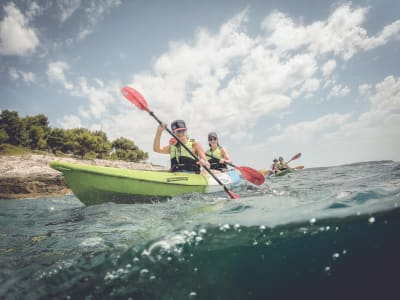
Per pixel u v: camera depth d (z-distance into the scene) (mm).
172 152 5004
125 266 1637
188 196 4414
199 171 5105
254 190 4637
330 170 9375
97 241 2240
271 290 1447
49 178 10133
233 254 1716
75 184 3857
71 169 3760
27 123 28359
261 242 1789
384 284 1499
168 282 1490
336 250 1735
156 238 1843
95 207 4051
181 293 1428
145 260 1653
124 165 19422
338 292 1453
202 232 1833
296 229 1821
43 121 30688
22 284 1563
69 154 28391
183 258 1662
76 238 2420
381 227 1871
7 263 1882
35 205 6059
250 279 1547
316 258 1683
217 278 1529
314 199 2768
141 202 4207
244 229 1808
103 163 18078
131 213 3373
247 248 1758
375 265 1627
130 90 4789
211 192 4824
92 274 1610
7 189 9266
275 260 1682
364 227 1852
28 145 26172
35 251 2129
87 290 1472
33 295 1452
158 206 3734
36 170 10961
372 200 2295
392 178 3924
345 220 1855
